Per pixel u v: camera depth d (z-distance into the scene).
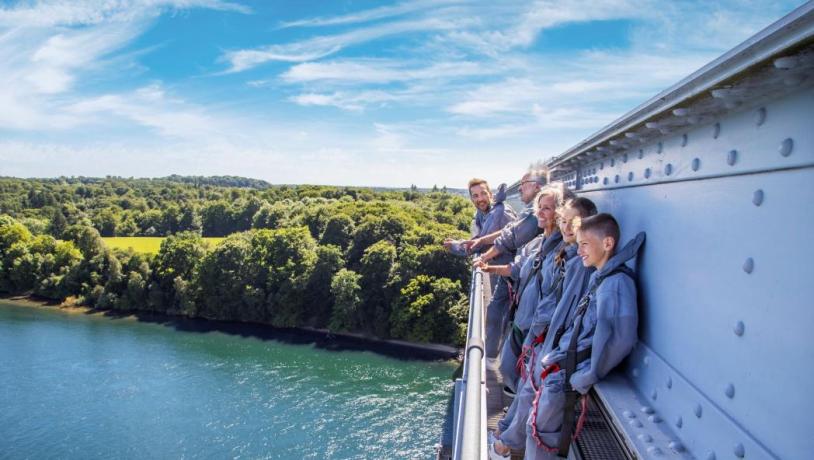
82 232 79.88
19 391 44.00
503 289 6.12
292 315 62.00
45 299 78.94
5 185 171.75
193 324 65.00
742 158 2.20
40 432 37.12
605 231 3.25
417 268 58.66
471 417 2.46
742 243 2.17
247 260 66.62
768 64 1.86
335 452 34.16
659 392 2.93
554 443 3.52
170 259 72.50
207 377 46.78
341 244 76.94
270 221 101.50
